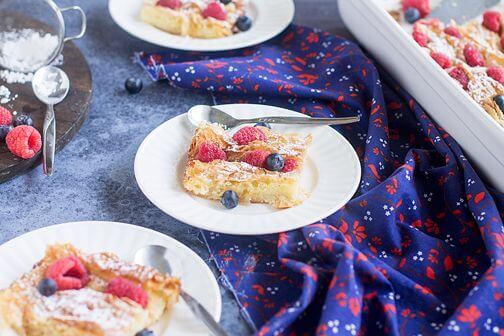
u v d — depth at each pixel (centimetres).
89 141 91
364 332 76
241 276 79
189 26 102
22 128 86
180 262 76
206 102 98
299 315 76
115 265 74
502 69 96
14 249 77
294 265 78
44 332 71
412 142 95
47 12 97
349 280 75
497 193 87
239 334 76
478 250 84
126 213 84
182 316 73
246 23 104
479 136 86
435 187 89
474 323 75
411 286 78
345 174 85
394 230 83
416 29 100
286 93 96
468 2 106
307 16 112
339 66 99
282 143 87
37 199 85
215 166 84
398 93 96
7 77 94
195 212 81
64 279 73
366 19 99
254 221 81
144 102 97
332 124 90
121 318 71
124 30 105
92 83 96
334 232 81
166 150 87
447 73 91
